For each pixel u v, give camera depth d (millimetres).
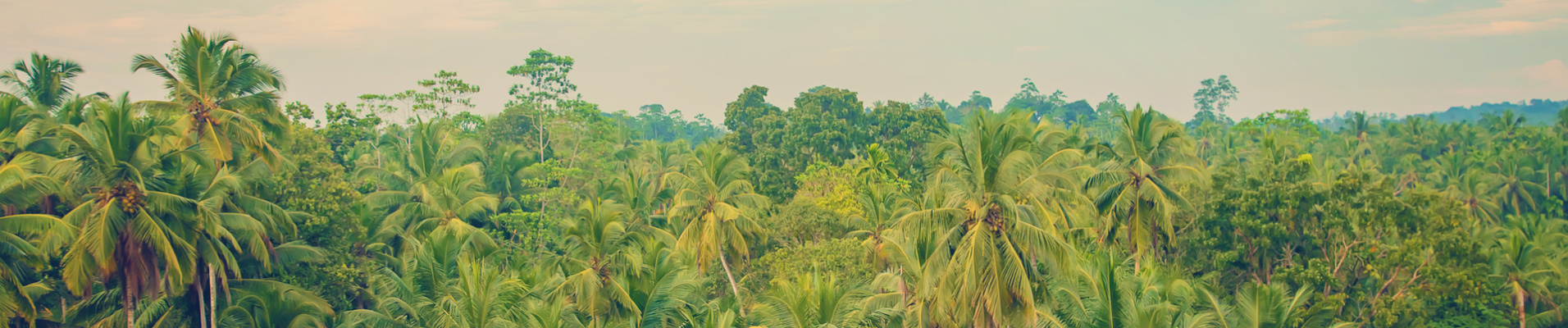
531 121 61875
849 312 23453
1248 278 31078
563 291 28625
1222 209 30828
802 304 23234
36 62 34438
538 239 44406
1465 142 85000
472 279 25953
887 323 24484
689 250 36219
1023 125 36906
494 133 61188
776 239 40625
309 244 33312
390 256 37875
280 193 32188
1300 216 29203
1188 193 35406
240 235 27594
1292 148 51656
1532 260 30188
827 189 44844
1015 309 20766
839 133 55438
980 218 20609
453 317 25953
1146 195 29562
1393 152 83062
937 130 56094
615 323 28031
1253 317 22641
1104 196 30688
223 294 29266
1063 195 30984
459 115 59031
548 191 48562
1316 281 27500
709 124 157750
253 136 27016
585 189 54781
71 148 22281
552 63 62688
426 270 28891
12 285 22250
